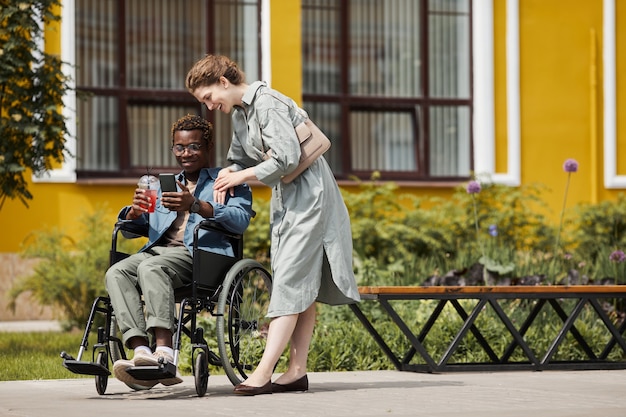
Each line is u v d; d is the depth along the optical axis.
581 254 17.25
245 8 19.12
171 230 8.00
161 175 7.65
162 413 6.57
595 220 17.95
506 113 19.78
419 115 19.91
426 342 10.93
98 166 18.31
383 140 19.80
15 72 11.80
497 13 19.81
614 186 19.91
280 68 19.06
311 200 7.80
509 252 14.66
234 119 8.04
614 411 6.66
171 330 7.42
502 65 19.83
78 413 6.61
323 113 19.50
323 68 19.55
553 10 19.91
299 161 7.79
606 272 14.39
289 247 7.76
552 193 19.78
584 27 20.02
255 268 8.00
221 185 7.77
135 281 7.62
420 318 11.46
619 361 10.36
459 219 17.19
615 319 12.48
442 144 19.95
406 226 16.75
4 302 17.17
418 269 14.52
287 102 7.88
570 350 11.23
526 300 12.02
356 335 10.90
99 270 14.63
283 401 7.32
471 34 19.97
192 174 8.27
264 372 7.80
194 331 7.72
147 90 18.64
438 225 17.14
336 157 19.55
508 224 17.39
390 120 19.81
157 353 7.33
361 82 19.72
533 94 19.86
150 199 7.77
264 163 7.71
